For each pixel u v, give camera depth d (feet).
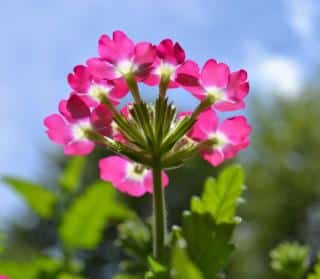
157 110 0.85
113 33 0.89
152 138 0.85
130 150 0.85
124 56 0.88
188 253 0.83
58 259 1.11
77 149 0.90
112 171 0.97
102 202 1.10
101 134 0.89
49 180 10.62
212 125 0.91
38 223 9.04
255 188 11.66
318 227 11.44
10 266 1.02
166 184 0.96
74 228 1.11
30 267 1.02
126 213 1.11
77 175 1.21
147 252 1.04
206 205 0.87
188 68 0.88
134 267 1.05
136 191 0.97
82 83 0.90
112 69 0.88
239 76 0.89
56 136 0.90
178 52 0.88
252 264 9.79
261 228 11.25
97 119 0.90
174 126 0.88
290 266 1.07
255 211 11.42
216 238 0.83
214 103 0.88
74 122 0.90
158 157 0.85
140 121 0.85
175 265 0.56
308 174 11.74
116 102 0.89
